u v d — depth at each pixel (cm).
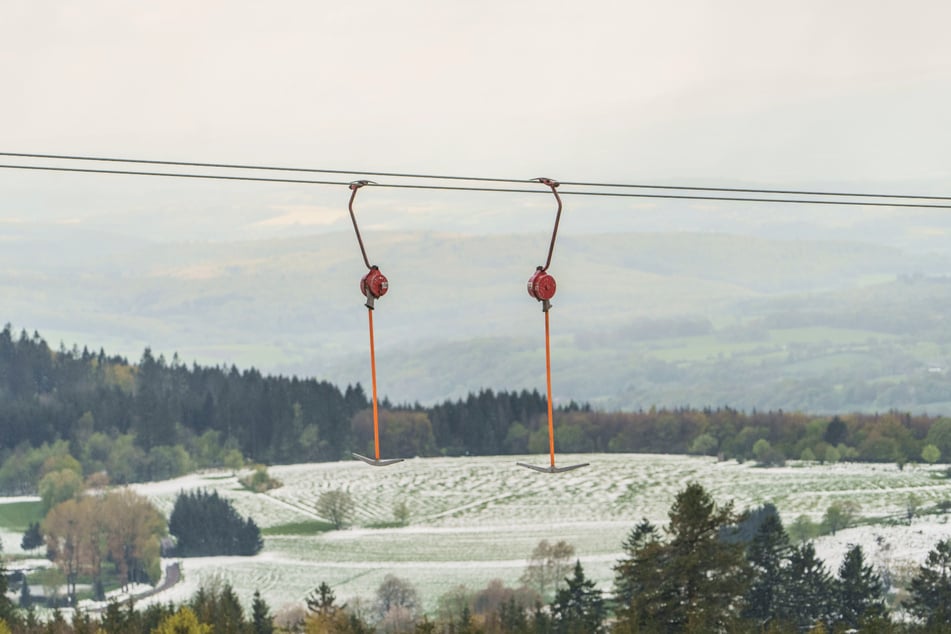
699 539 11806
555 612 16312
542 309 4312
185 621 15738
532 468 4116
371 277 4328
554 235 4459
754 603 16188
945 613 15650
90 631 16362
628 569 11994
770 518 16650
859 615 16262
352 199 4444
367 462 4134
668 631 11556
